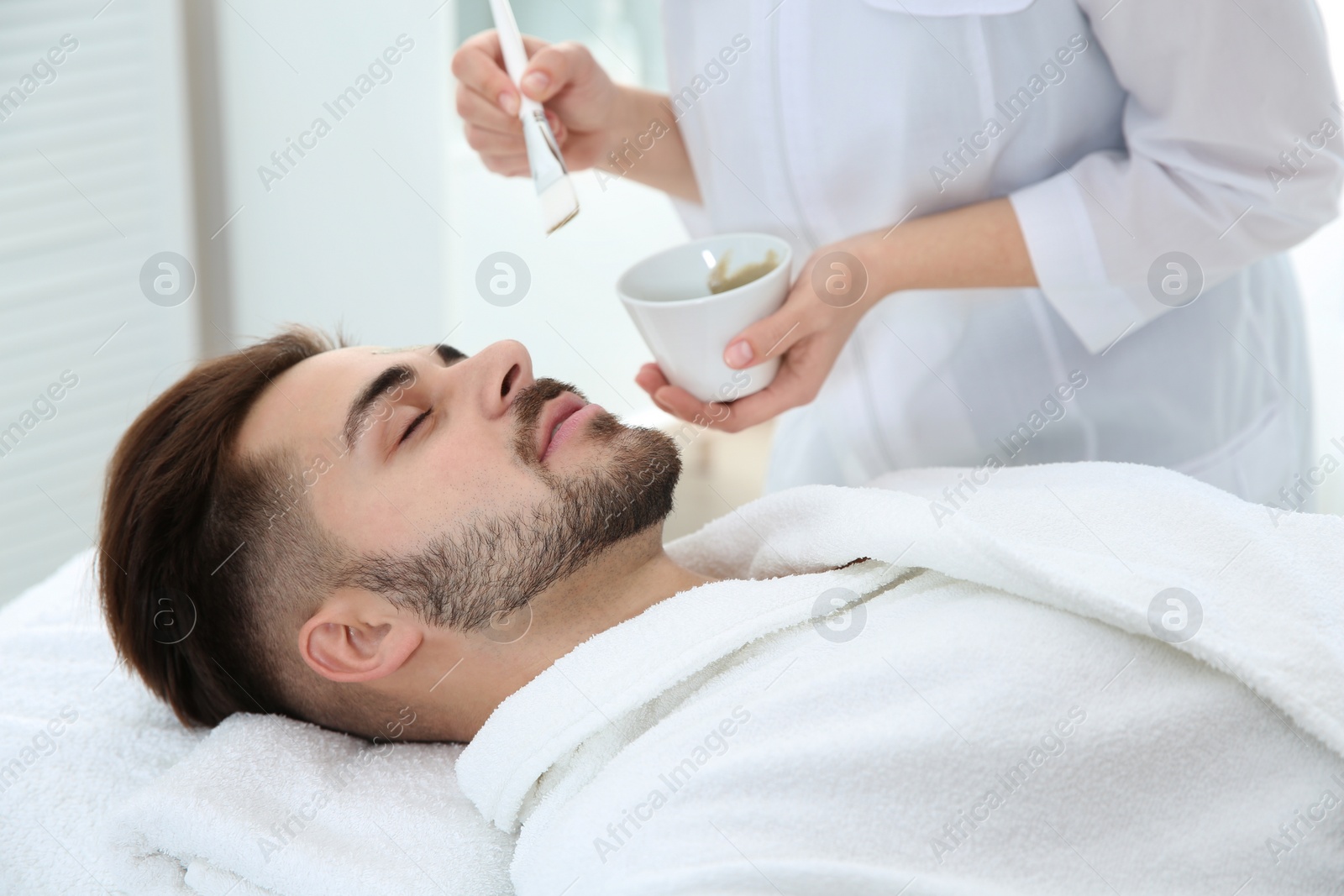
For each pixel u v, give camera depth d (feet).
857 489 3.17
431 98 5.87
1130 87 3.17
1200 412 3.67
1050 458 3.79
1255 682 2.47
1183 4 2.85
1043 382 3.66
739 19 3.36
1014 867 2.38
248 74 5.57
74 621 3.55
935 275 3.30
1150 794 2.49
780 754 2.41
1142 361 3.57
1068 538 3.00
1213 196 3.11
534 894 2.49
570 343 7.10
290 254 5.94
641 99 3.87
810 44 3.28
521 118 3.38
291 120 5.70
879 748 2.40
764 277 2.98
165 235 5.59
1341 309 5.41
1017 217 3.26
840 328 3.27
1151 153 3.18
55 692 3.28
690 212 4.21
